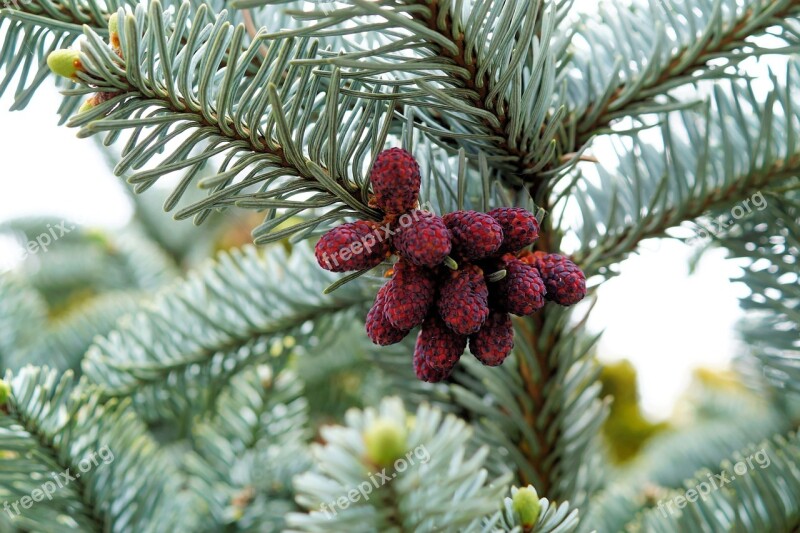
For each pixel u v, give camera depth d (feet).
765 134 1.01
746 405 1.89
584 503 1.05
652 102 0.98
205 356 1.14
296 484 0.77
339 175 0.85
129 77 0.81
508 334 0.85
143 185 0.83
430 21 0.83
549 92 0.87
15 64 0.93
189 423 1.50
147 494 1.07
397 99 0.85
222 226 2.31
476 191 0.98
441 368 0.84
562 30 0.99
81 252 2.10
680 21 0.99
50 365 1.48
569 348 0.99
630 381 2.66
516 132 0.87
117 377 1.14
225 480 1.28
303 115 0.83
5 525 1.13
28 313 1.61
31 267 2.09
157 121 0.82
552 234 0.97
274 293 1.12
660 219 1.02
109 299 1.68
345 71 0.86
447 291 0.82
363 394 1.69
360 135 0.84
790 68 1.04
